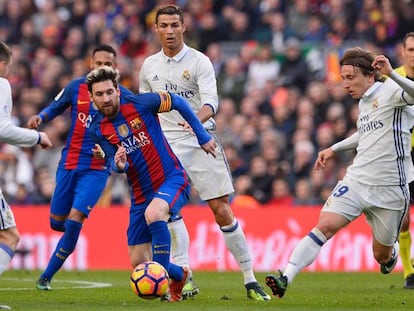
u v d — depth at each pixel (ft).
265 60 210.59
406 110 94.89
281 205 176.86
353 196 94.12
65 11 238.89
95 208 166.30
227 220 99.35
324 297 101.40
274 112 197.77
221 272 151.74
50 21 237.25
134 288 85.87
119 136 89.30
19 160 193.67
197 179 100.94
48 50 230.27
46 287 111.34
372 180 94.38
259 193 179.11
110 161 90.68
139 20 232.32
